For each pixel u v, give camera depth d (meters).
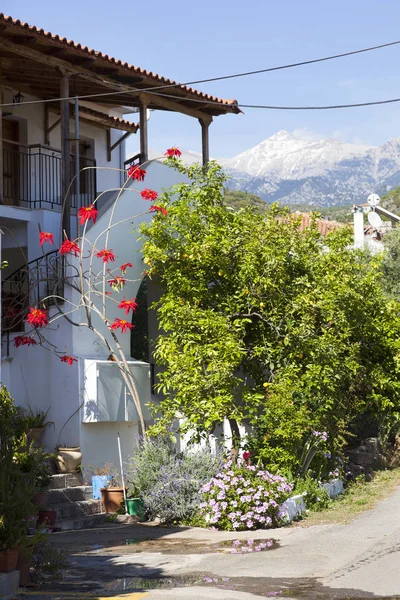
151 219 19.66
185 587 9.20
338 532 12.95
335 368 17.06
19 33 16.45
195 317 16.58
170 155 18.23
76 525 14.44
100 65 18.33
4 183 20.62
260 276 16.97
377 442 21.58
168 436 16.25
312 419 16.48
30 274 17.62
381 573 9.73
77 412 16.69
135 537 13.20
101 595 8.84
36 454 13.82
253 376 17.75
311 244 18.48
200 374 15.84
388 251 27.42
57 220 19.03
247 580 9.55
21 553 9.21
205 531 13.77
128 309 16.83
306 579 9.55
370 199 37.53
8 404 11.13
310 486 15.69
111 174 24.55
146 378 18.27
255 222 17.88
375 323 18.94
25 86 20.73
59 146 22.36
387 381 18.97
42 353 17.16
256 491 14.04
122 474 16.27
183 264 17.27
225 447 16.89
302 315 17.11
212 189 17.98
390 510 15.00
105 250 16.75
